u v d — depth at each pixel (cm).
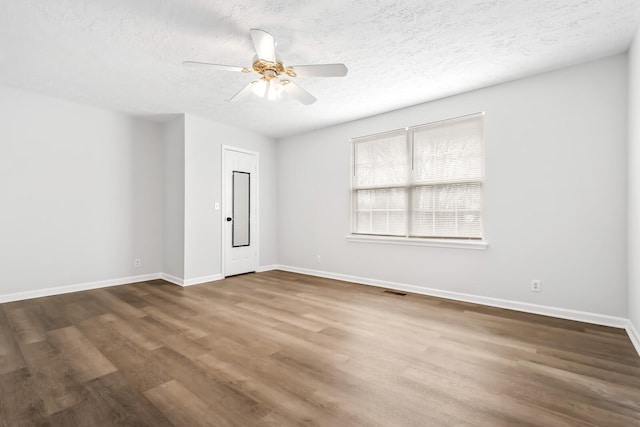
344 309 323
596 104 279
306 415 153
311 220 511
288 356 216
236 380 185
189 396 169
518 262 318
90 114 405
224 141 481
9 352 220
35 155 363
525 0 203
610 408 158
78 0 200
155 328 269
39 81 329
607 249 274
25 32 235
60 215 382
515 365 203
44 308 323
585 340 242
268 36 200
